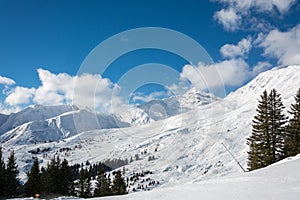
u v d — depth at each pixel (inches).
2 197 2124.8
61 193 2262.6
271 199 348.5
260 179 530.9
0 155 2237.9
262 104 1521.9
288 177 510.0
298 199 335.3
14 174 2256.4
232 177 635.5
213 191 480.7
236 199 380.5
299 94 1524.4
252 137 1537.9
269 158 1435.8
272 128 1478.8
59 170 2300.7
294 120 1502.2
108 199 667.4
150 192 648.4
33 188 2175.2
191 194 491.8
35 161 2260.1
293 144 1443.2
